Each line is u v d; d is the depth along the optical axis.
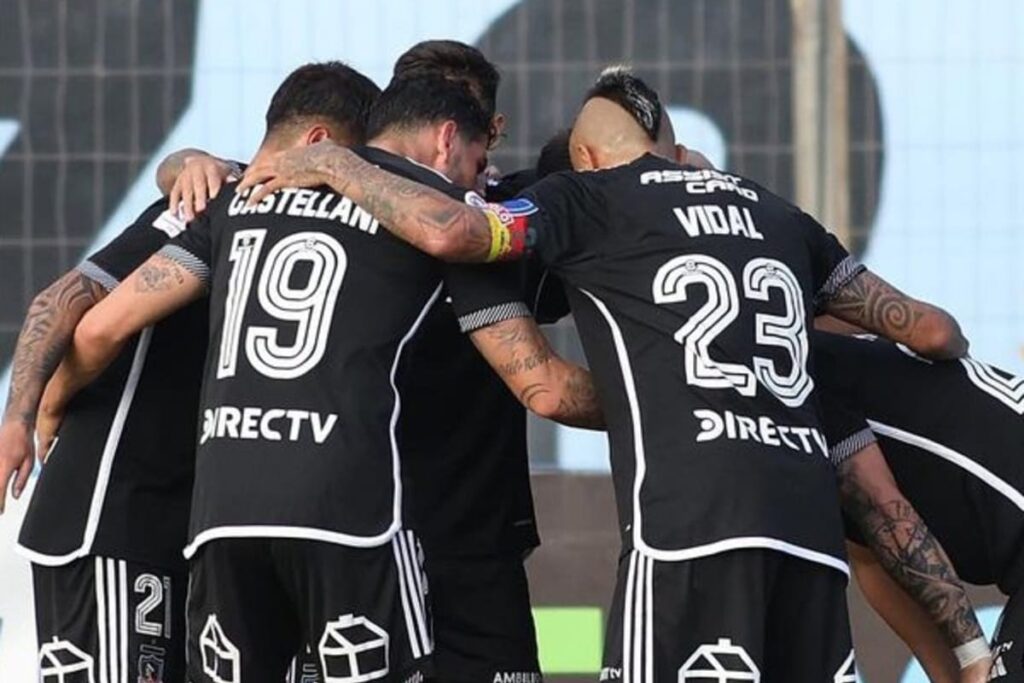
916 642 20.08
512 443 19.64
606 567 26.77
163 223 19.11
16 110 28.28
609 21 28.17
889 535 18.19
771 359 17.25
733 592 16.77
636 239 17.50
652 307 17.28
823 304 18.48
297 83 19.25
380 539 17.19
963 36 28.02
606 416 17.50
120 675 19.02
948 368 18.72
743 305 17.30
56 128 28.27
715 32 28.11
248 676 17.69
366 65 28.38
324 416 17.23
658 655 16.84
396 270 17.64
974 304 27.83
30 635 25.12
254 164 18.92
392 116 18.50
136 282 18.31
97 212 28.19
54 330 18.64
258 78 28.34
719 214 17.70
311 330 17.42
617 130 18.62
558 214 17.58
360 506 17.17
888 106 28.00
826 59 28.02
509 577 19.55
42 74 28.33
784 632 17.14
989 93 27.95
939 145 27.94
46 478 19.22
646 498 16.92
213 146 28.34
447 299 18.95
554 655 26.66
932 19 28.02
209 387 17.69
